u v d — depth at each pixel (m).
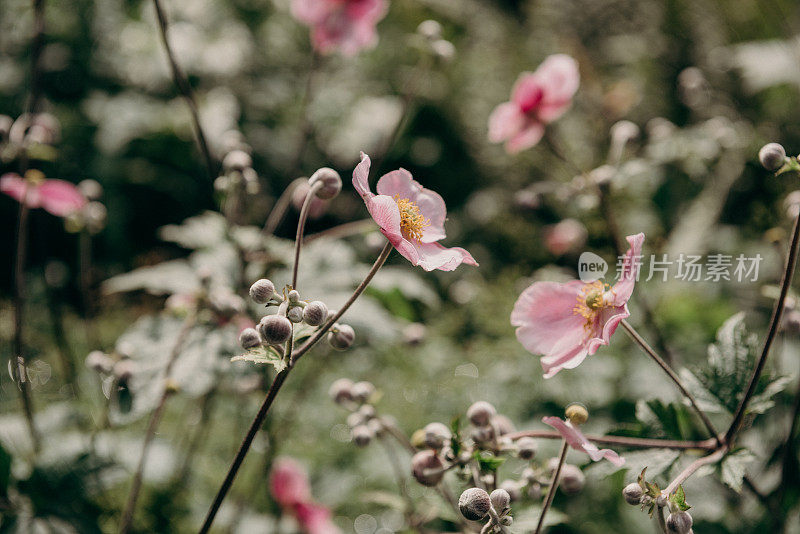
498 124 0.94
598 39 2.28
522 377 1.17
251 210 1.67
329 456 1.15
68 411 0.80
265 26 2.21
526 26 2.54
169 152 2.03
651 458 0.59
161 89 1.97
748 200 1.24
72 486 0.68
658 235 1.29
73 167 1.87
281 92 2.11
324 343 0.95
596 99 1.95
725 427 0.78
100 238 1.87
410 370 1.32
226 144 0.76
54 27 1.94
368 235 0.83
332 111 2.13
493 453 0.57
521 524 0.57
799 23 1.79
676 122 1.87
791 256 0.56
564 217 1.70
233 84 2.06
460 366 1.33
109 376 0.69
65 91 1.95
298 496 0.86
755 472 0.77
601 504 0.88
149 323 0.73
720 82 1.75
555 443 0.97
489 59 2.38
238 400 0.91
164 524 0.82
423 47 0.92
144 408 0.68
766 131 1.35
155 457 0.78
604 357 1.09
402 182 0.58
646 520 0.86
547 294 0.58
